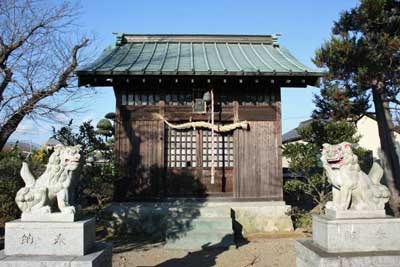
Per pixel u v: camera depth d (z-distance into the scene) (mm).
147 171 12031
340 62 12508
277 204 11891
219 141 12398
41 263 4875
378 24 12375
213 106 12102
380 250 5477
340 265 5090
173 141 12359
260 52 14031
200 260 8695
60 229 5160
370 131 22969
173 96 12352
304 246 5895
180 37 15008
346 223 5465
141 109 12227
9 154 12820
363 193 5750
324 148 5969
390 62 12312
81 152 5566
